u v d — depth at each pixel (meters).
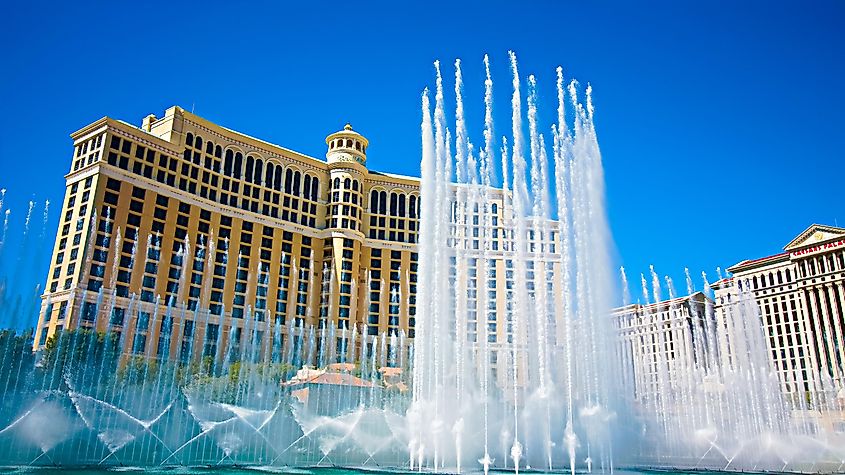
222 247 122.19
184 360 110.12
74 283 101.69
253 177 131.25
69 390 73.06
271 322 124.44
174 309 111.31
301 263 133.00
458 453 41.59
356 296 134.00
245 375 82.56
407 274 142.38
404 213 147.88
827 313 136.75
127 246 108.50
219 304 118.38
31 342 72.75
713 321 116.25
